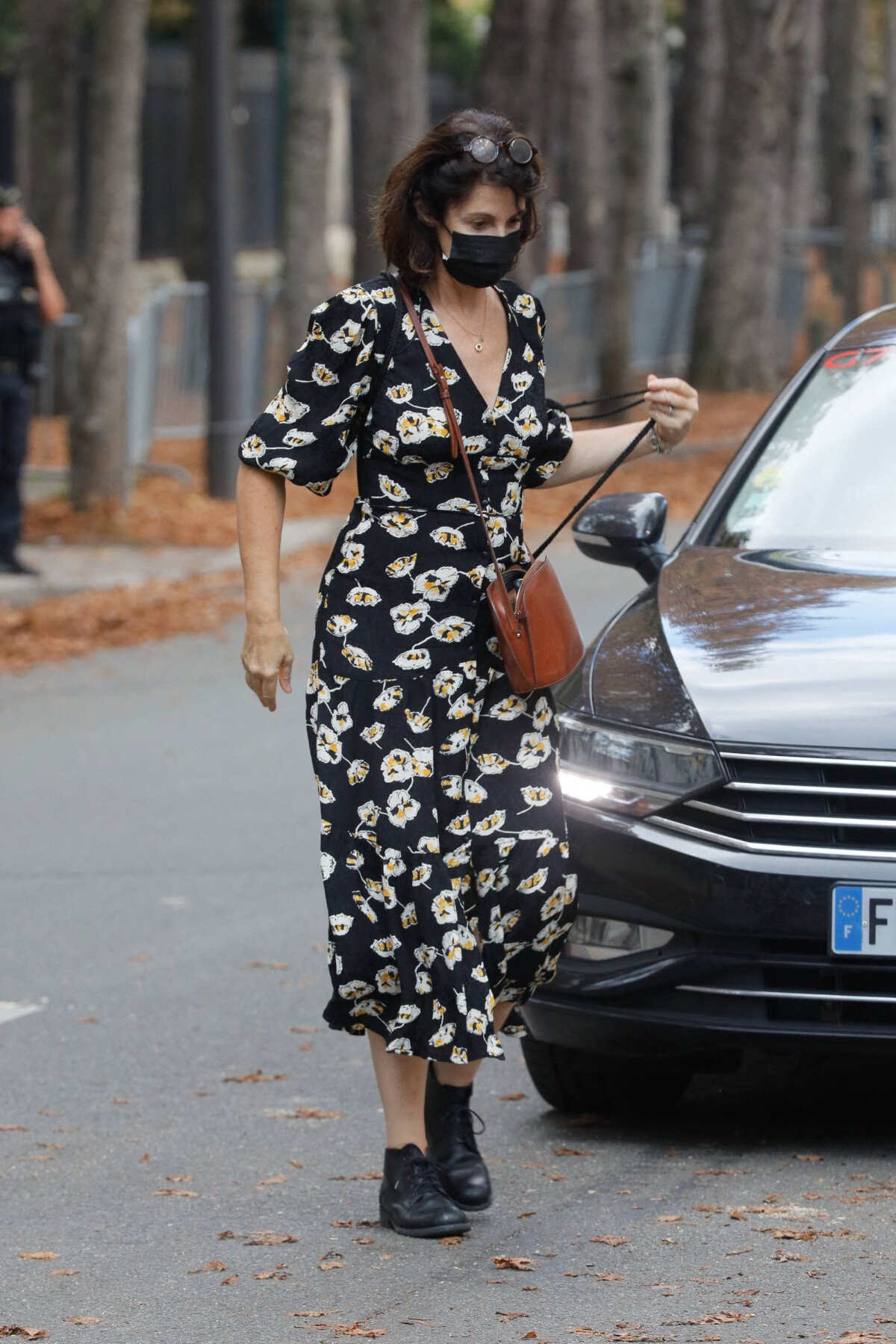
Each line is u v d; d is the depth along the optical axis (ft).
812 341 254.68
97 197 128.47
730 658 37.19
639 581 112.47
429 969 32.19
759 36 213.25
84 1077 43.52
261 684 32.40
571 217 249.96
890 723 34.71
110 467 130.41
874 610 38.42
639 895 35.47
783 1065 42.98
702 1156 36.96
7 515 111.75
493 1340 28.78
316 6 158.40
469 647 32.19
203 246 220.84
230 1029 46.52
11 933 54.80
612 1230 33.17
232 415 138.82
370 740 32.17
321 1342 29.07
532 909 32.94
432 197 31.35
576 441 34.42
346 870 32.48
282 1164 37.73
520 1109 40.70
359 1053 44.86
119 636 101.86
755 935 34.53
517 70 206.18
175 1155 38.45
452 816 32.35
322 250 162.30
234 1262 32.60
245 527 32.32
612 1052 36.60
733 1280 30.60
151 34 326.44
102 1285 31.89
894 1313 29.04
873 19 440.86
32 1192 36.68
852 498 43.93
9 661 96.89
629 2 182.09
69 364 158.40
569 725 37.40
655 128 286.05
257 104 333.42
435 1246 32.83
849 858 34.27
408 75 187.62
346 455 32.24
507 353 32.22
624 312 186.29
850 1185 34.88
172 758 76.69
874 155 456.45
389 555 32.04
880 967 34.14
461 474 31.99
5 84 282.56
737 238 217.97
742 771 34.99
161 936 54.13
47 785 72.90
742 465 46.26
